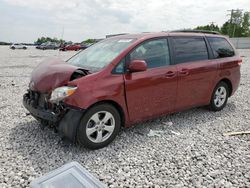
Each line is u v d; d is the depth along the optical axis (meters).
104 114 3.57
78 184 1.94
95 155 3.40
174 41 4.44
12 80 9.37
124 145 3.72
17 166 3.08
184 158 3.36
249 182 2.84
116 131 3.73
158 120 4.84
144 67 3.60
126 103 3.72
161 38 4.27
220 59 5.20
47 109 3.49
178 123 4.70
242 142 3.90
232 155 3.46
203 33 5.13
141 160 3.29
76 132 3.31
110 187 2.72
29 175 2.90
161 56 4.19
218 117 5.09
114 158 3.33
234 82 5.61
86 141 3.42
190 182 2.83
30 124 4.48
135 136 4.06
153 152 3.52
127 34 4.61
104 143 3.61
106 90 3.46
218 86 5.30
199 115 5.20
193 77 4.60
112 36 4.84
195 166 3.16
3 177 2.85
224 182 2.83
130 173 2.99
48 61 4.18
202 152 3.53
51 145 3.65
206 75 4.87
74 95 3.26
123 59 3.72
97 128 3.51
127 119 3.83
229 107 5.86
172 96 4.33
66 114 3.29
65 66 3.66
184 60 4.51
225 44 5.50
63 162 3.20
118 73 3.63
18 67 14.38
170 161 3.28
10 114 5.06
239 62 5.68
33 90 3.67
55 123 3.40
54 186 1.91
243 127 4.55
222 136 4.12
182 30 4.89
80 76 3.47
